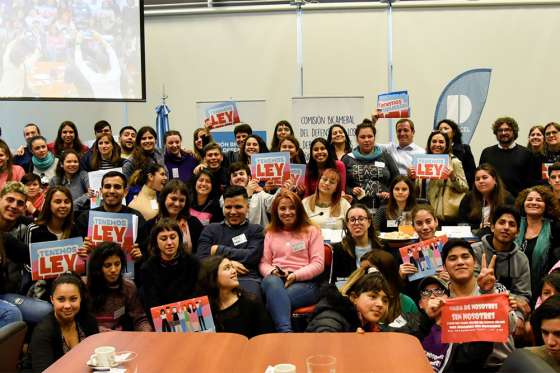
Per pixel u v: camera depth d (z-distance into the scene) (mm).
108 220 4043
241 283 4078
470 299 2588
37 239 4211
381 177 5520
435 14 8172
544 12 8078
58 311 3230
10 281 4070
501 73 8172
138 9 7512
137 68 7555
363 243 4254
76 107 8594
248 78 8430
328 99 7066
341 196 4957
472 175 6230
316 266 4152
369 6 8211
